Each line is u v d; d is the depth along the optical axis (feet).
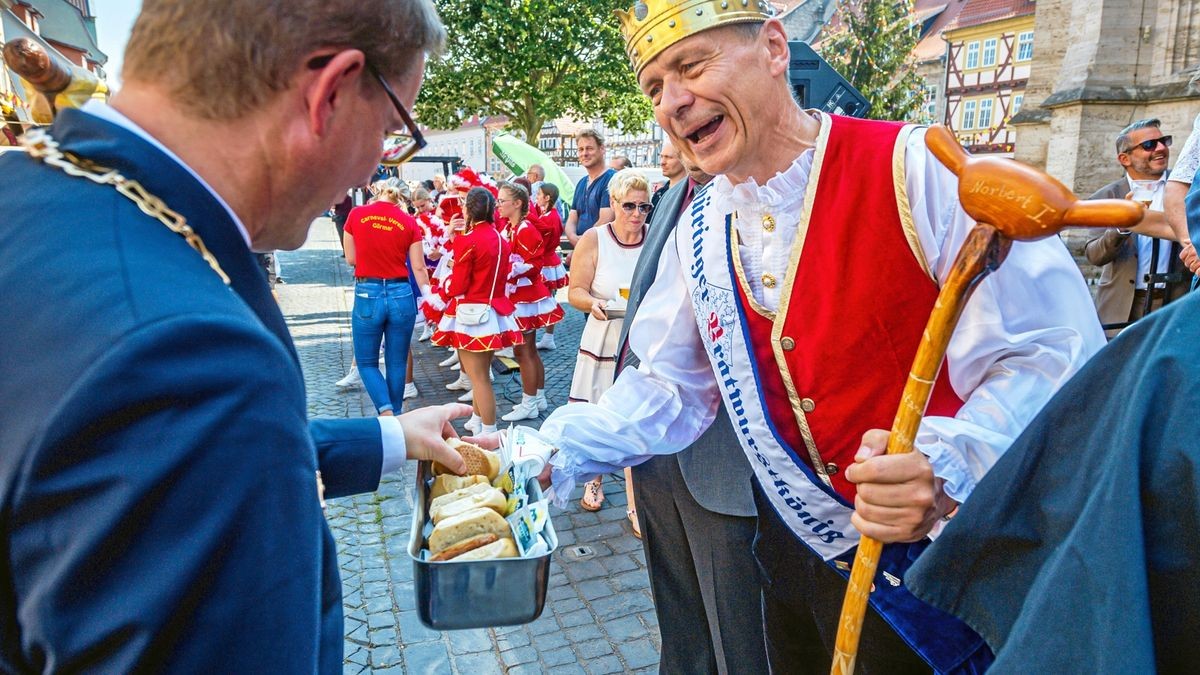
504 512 4.24
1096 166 28.78
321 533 2.68
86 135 2.35
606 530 12.49
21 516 1.95
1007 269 3.97
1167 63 27.43
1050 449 2.74
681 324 5.73
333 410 19.60
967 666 4.32
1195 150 9.97
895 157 4.21
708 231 5.09
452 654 9.34
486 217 15.52
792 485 4.81
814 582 5.08
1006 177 2.96
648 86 4.58
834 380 4.45
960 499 3.68
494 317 15.64
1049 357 3.89
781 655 5.68
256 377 2.09
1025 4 107.04
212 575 1.96
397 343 17.12
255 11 2.32
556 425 5.61
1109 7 27.81
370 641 9.62
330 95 2.48
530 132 77.71
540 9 71.10
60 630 1.93
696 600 7.04
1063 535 2.66
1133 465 2.29
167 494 1.91
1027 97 35.37
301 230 2.81
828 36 78.59
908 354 4.30
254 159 2.49
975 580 2.99
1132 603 2.24
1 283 2.08
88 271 2.05
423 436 4.39
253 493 2.02
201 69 2.37
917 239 4.17
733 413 5.04
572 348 26.32
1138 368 2.41
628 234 12.59
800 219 4.45
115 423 1.88
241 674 2.02
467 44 73.10
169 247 2.23
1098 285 13.20
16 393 1.95
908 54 71.72
